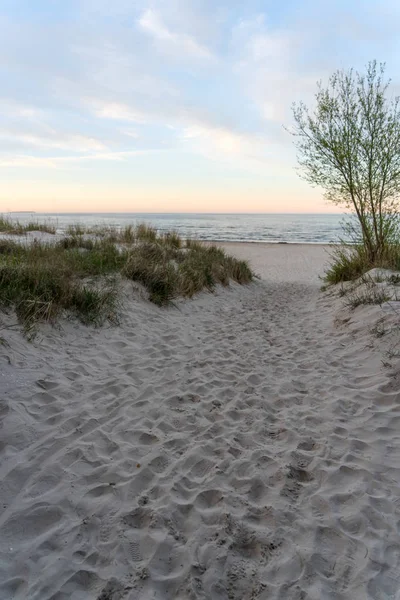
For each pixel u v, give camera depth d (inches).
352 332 221.1
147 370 178.2
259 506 96.2
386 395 147.5
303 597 72.6
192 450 118.2
